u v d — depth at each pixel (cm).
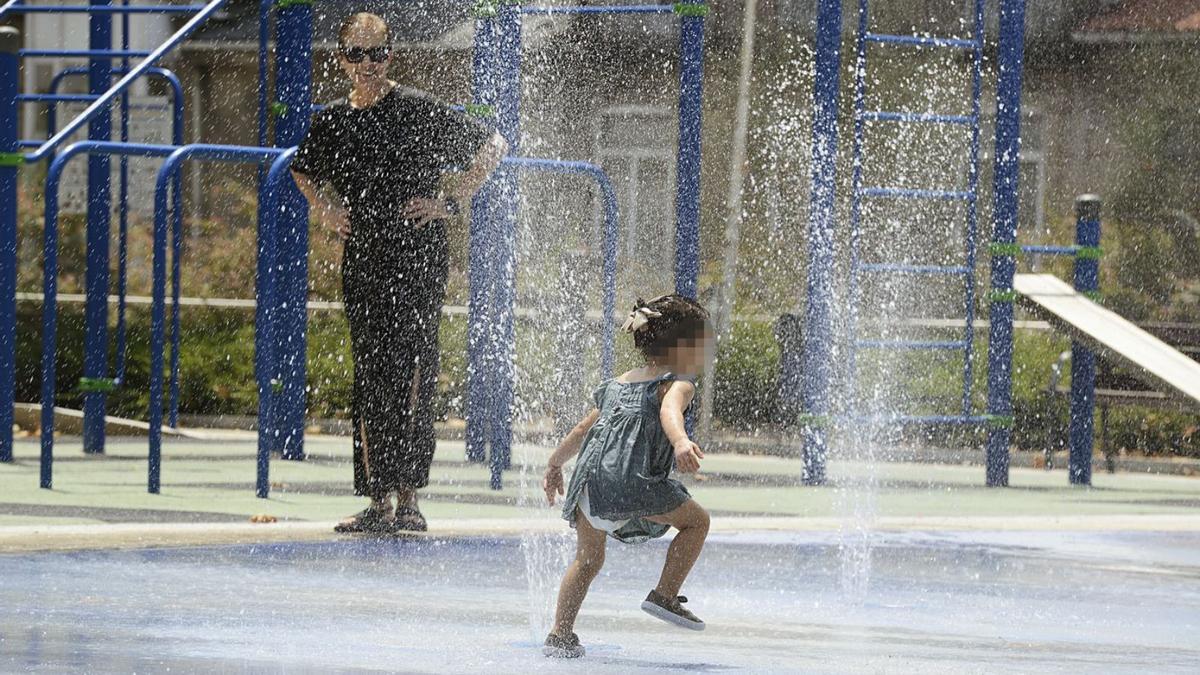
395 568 1806
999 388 3278
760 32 5838
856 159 3225
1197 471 3856
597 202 5697
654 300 1494
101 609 1459
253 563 1806
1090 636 1462
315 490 2638
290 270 3183
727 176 5719
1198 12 5975
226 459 3209
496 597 1619
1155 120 5906
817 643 1396
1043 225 5616
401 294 2192
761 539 2152
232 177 6456
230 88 6575
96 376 3284
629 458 1420
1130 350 3116
